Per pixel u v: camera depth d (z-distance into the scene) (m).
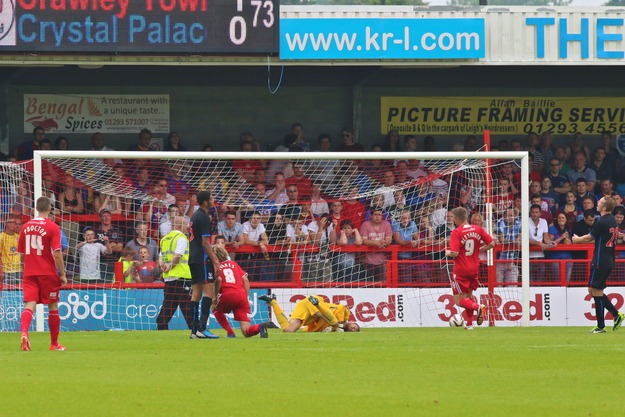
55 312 33.25
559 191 60.75
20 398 21.34
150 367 27.20
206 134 64.81
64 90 63.22
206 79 63.75
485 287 51.03
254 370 26.53
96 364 28.05
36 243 32.84
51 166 55.00
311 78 64.00
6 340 38.75
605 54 55.69
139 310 48.41
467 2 57.88
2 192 49.38
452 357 30.20
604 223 41.56
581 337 39.28
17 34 51.41
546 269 52.81
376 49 54.19
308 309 42.88
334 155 48.41
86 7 51.88
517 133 66.56
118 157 46.94
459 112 66.31
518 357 30.23
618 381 24.45
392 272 51.41
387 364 28.16
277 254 52.72
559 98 66.94
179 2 52.41
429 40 54.50
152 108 64.25
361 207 55.16
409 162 60.59
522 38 55.25
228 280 39.09
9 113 62.53
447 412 19.72
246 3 52.94
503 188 57.41
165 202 54.28
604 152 64.50
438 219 53.81
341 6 53.91
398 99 65.94
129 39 52.16
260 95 65.19
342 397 21.61
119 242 52.62
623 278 52.88
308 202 54.34
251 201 56.31
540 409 20.14
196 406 20.33
